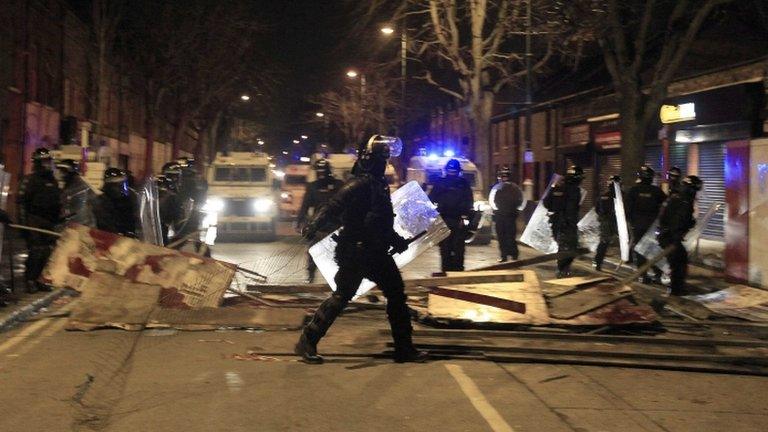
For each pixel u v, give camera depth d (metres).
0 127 24.17
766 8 21.06
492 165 46.94
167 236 14.33
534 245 15.02
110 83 36.38
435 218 10.09
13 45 25.33
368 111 51.00
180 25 38.81
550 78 37.75
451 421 6.13
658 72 18.38
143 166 50.34
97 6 29.41
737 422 6.24
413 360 7.95
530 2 24.09
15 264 15.21
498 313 9.21
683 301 10.62
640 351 8.27
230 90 46.78
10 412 6.24
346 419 6.14
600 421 6.20
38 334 9.28
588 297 9.63
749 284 12.94
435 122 60.09
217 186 24.56
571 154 34.78
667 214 12.21
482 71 29.03
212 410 6.34
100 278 9.87
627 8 20.14
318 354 8.01
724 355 8.12
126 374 7.43
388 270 7.73
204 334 9.31
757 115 21.02
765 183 12.53
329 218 7.54
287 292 11.09
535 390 7.06
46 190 11.83
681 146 24.75
